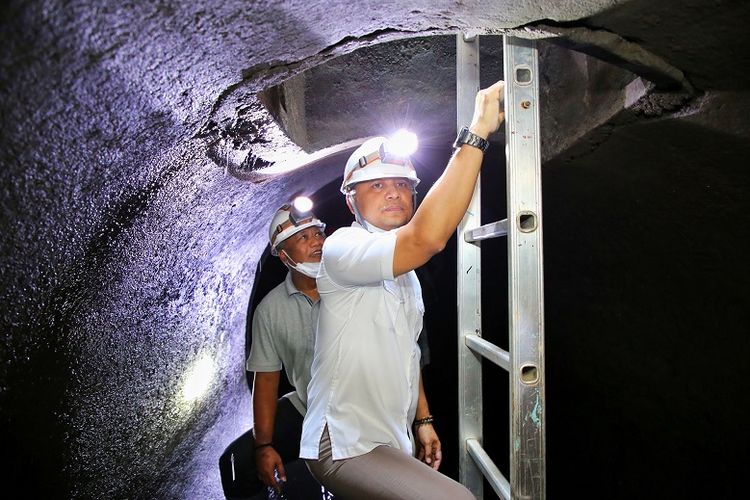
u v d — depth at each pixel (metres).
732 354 1.95
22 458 1.36
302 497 2.64
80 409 1.59
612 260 2.33
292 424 2.29
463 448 1.86
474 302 1.88
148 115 1.17
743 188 1.58
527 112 1.39
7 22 0.73
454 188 1.36
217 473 2.96
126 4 0.83
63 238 1.22
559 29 1.25
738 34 1.19
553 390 3.25
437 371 4.46
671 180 1.75
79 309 1.47
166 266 1.95
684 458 2.38
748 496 2.12
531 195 1.38
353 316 1.54
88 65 0.90
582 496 3.23
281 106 1.89
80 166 1.11
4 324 1.17
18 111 0.88
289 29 1.14
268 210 2.89
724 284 1.87
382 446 1.54
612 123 1.70
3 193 0.98
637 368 2.46
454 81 2.37
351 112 2.37
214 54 1.12
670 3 1.13
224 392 3.13
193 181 1.70
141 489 2.08
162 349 2.13
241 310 3.41
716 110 1.44
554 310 2.90
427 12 1.22
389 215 1.62
